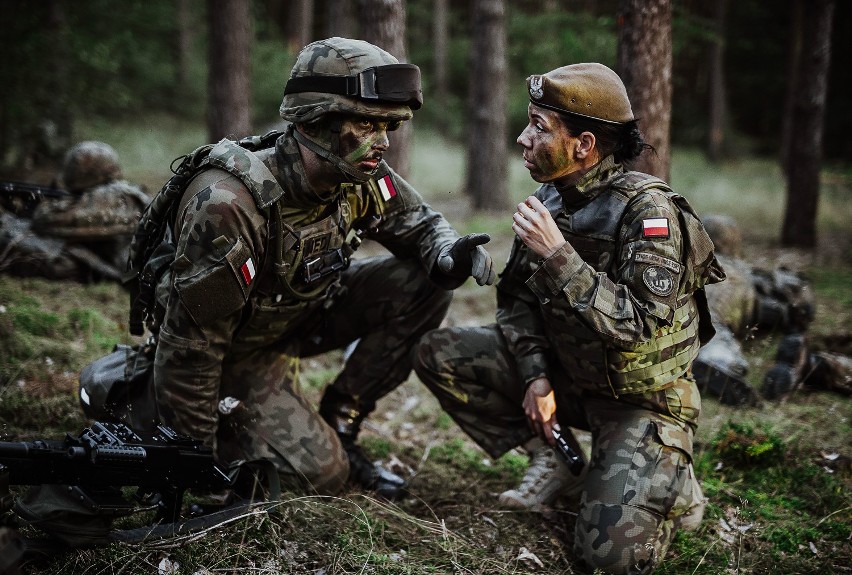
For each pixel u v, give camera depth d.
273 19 26.61
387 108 2.71
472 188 11.73
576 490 3.35
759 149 23.95
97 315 4.92
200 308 2.78
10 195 4.69
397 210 3.25
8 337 4.28
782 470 3.68
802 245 9.46
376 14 6.78
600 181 2.88
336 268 3.07
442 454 3.82
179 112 19.95
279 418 3.23
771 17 23.39
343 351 4.91
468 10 27.09
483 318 6.07
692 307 2.98
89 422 3.62
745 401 4.41
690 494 2.90
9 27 10.29
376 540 2.94
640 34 4.23
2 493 2.19
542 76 2.81
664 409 3.01
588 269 2.70
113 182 5.75
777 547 3.12
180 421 2.93
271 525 2.84
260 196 2.74
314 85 2.69
